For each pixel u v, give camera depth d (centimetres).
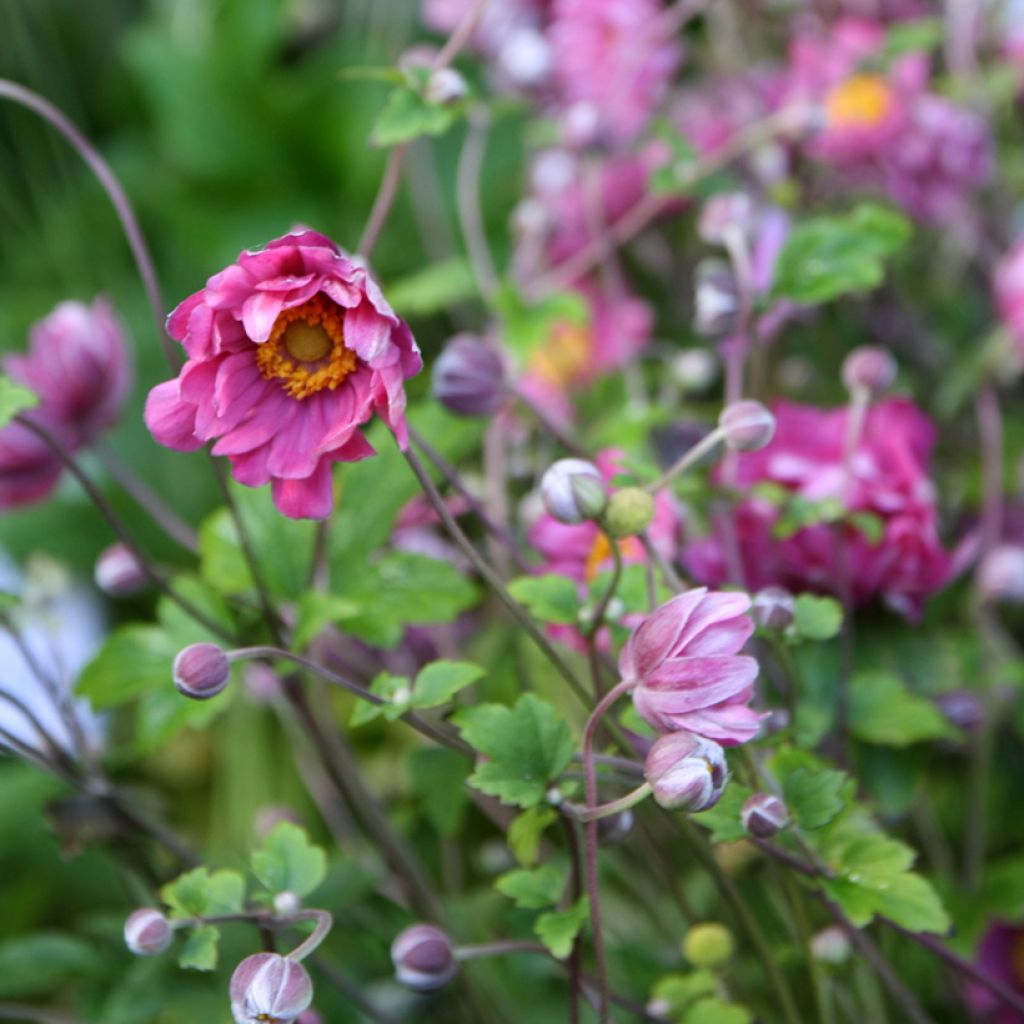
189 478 136
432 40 146
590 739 74
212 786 126
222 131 140
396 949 78
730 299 88
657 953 89
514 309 95
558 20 111
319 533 84
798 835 76
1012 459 102
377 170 137
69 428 91
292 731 98
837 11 114
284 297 73
